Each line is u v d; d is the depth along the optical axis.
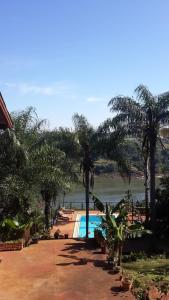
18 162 24.00
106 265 16.20
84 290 13.38
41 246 19.52
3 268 15.73
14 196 23.19
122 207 19.72
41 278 14.54
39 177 24.58
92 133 28.94
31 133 26.81
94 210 43.44
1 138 23.52
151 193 24.67
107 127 25.61
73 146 28.84
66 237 23.14
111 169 81.31
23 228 19.75
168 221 26.05
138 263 19.55
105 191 67.50
